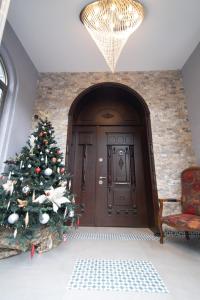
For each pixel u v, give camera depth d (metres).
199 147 3.23
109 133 4.24
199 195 2.66
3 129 2.89
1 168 2.74
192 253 2.20
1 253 2.01
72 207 2.55
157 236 2.95
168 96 3.77
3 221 2.00
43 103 3.85
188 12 2.65
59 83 4.00
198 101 3.26
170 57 3.57
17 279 1.56
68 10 2.64
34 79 3.86
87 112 4.34
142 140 4.09
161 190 3.24
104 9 2.45
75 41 3.21
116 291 1.40
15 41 3.08
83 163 4.06
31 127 3.64
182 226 2.27
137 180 3.90
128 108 4.34
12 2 2.54
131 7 2.45
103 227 3.58
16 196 2.12
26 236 2.01
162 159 3.40
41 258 2.02
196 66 3.32
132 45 3.26
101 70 3.98
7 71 3.08
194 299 1.30
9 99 3.05
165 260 1.99
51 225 2.24
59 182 2.72
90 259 2.00
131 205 3.76
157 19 2.75
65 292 1.37
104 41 2.78
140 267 1.81
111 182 3.92
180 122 3.59
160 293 1.37
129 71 3.98
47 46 3.33
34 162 2.54
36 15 2.73
